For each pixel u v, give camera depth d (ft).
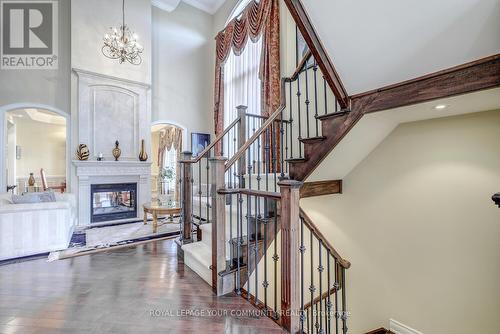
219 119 19.88
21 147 24.57
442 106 6.21
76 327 5.75
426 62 5.21
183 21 21.07
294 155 12.50
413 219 8.52
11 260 9.91
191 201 10.37
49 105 15.97
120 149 17.54
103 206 17.17
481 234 7.00
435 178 7.96
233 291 7.44
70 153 16.01
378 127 8.13
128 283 7.93
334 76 6.69
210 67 22.49
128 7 17.81
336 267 8.00
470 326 7.22
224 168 7.46
